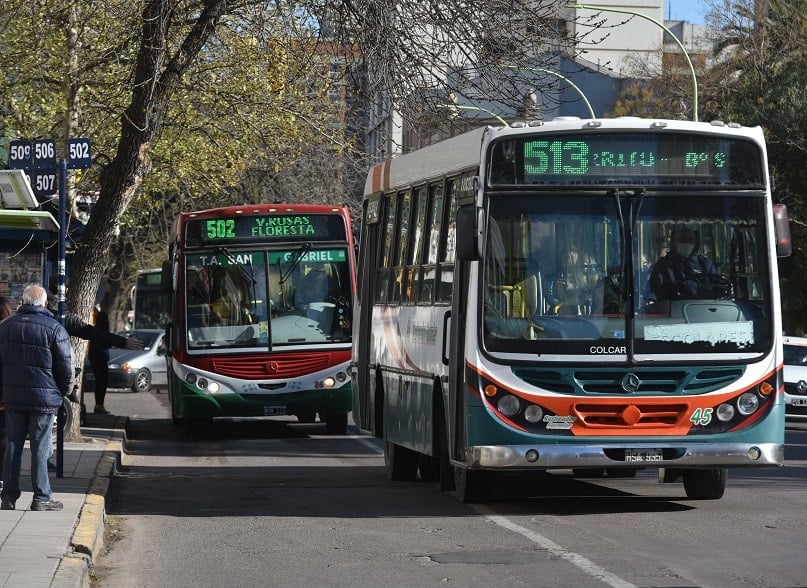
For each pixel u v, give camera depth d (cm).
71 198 3350
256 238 3341
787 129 5903
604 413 1706
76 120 3872
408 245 2156
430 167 2052
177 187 4766
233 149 4366
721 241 1742
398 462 2284
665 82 6944
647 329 1712
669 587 1242
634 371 1708
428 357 1978
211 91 3728
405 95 2519
